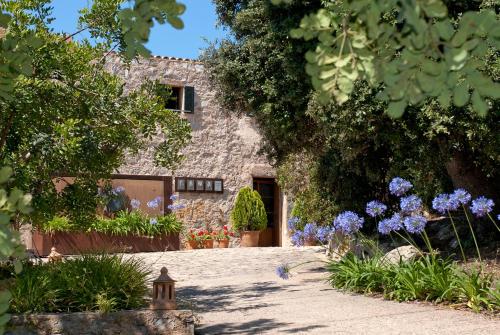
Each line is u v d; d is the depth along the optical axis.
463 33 1.23
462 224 9.80
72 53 6.07
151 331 5.40
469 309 6.14
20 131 5.95
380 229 7.39
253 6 9.16
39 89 5.76
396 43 1.34
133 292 5.84
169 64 15.80
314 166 11.08
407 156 8.70
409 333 5.18
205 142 16.16
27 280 5.49
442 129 7.15
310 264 11.36
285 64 8.47
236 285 8.95
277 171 12.55
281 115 9.29
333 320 5.89
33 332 5.06
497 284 6.12
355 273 7.85
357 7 1.30
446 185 10.60
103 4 6.01
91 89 6.13
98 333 5.24
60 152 5.88
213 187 16.12
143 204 15.23
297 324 5.79
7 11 5.64
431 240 9.70
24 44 1.96
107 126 6.34
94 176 6.66
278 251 13.73
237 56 9.88
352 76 1.39
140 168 15.26
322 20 1.43
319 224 10.95
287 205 16.77
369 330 5.37
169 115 6.51
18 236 1.40
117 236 14.33
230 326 5.84
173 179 15.66
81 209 6.73
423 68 1.26
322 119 8.00
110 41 6.25
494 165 8.45
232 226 16.14
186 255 13.08
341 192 10.66
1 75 1.90
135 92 6.44
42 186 6.32
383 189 10.82
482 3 6.68
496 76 6.30
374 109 7.54
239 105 10.34
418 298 6.86
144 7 1.42
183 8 1.42
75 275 5.77
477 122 7.08
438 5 1.19
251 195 16.20
